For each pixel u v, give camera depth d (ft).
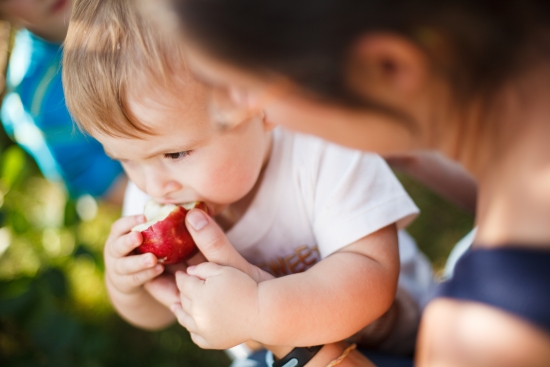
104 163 7.17
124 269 4.01
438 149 2.54
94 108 3.57
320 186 4.08
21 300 6.27
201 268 3.75
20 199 7.63
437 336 2.49
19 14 6.62
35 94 7.02
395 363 4.50
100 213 8.64
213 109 2.60
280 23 2.06
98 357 6.70
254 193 4.24
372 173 4.07
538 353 2.22
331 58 2.10
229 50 2.14
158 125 3.52
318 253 4.25
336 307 3.60
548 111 2.27
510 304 2.28
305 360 3.77
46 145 7.11
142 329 7.58
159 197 3.92
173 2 2.20
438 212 8.16
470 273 2.45
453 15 2.06
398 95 2.23
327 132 2.40
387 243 3.89
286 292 3.57
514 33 2.15
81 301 7.73
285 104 2.29
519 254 2.31
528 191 2.34
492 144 2.41
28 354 6.53
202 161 3.71
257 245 4.32
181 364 7.24
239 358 5.10
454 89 2.24
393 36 2.08
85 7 3.69
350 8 2.03
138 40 3.46
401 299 4.58
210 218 3.87
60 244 7.84
